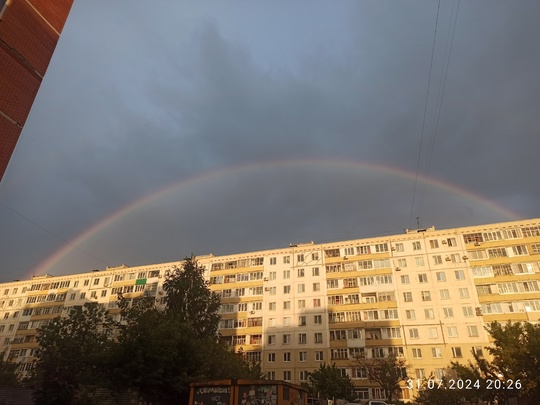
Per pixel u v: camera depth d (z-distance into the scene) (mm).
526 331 34562
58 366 31219
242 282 69500
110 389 29109
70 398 30469
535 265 54594
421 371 53688
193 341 31453
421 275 59812
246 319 66250
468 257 58438
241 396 23078
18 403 34656
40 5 17469
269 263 69688
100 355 29047
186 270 53188
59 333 34812
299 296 65188
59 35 18453
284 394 23500
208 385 23828
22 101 15953
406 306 58531
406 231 66688
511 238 57375
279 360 61469
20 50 16109
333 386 46812
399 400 50031
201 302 49312
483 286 55969
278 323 64250
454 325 55125
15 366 56000
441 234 61281
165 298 51062
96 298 79562
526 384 31359
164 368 28578
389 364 50250
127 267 81812
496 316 53594
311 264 67000
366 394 54125
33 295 85188
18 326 82562
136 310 32906
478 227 59844
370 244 64875
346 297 62406
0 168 14641
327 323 61438
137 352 28016
